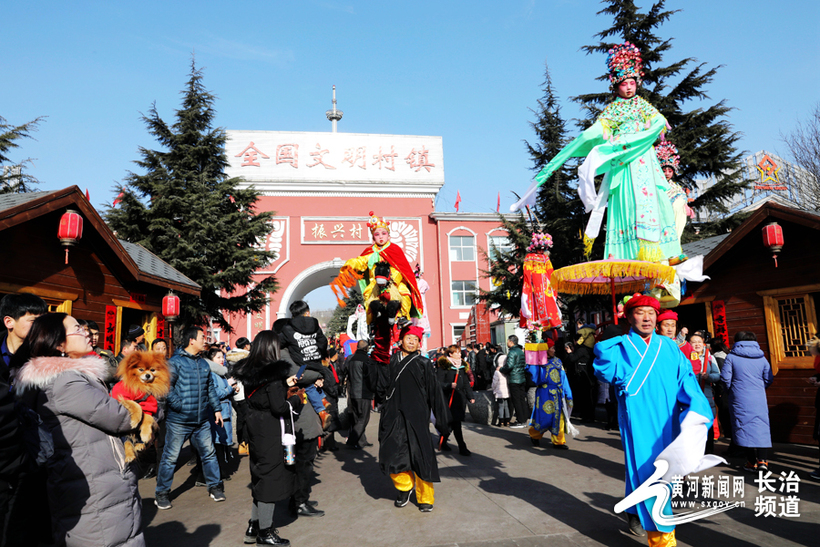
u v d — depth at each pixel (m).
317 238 29.94
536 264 7.95
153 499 5.73
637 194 4.95
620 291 5.70
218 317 17.22
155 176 16.64
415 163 31.52
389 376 5.14
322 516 4.90
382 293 5.04
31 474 2.48
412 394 5.04
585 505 4.88
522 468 6.53
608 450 7.67
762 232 7.90
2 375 2.46
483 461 7.05
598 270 4.61
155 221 15.40
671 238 4.96
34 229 7.80
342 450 8.47
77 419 2.53
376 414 14.17
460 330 30.00
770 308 8.25
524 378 10.67
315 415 5.14
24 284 7.54
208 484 5.60
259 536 4.08
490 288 30.52
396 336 5.30
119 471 2.64
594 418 11.09
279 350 4.31
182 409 5.39
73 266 8.63
